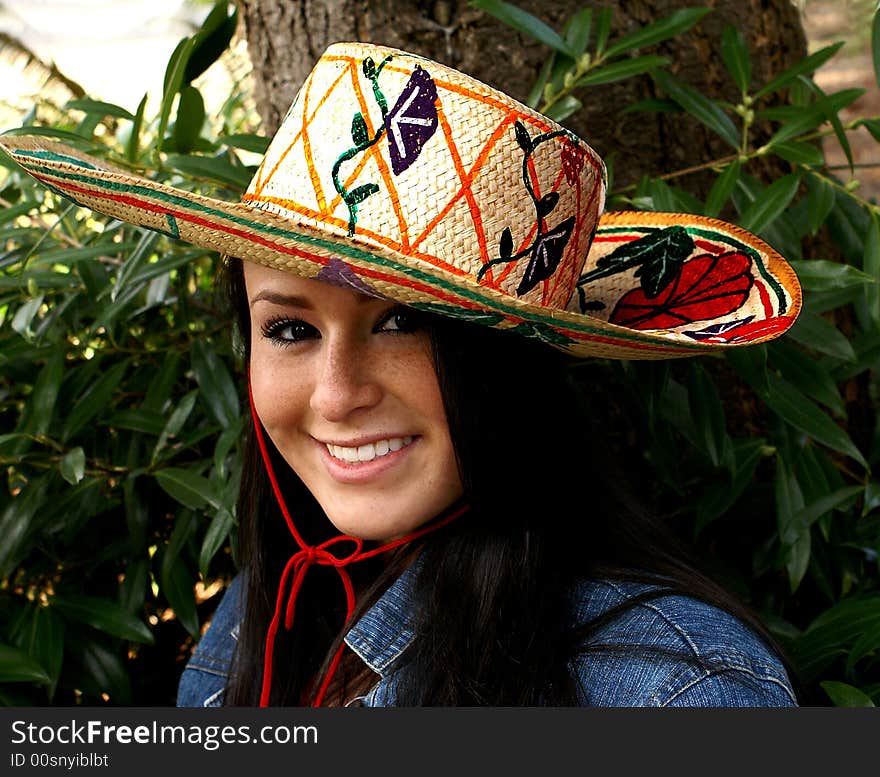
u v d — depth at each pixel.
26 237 1.34
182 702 1.15
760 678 0.77
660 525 0.98
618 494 0.95
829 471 1.22
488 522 0.85
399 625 0.91
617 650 0.80
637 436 1.32
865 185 2.77
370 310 0.77
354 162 0.77
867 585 1.25
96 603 1.27
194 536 1.31
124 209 0.78
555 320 0.72
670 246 1.04
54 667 1.19
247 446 1.07
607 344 0.79
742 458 1.22
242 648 1.06
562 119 1.15
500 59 1.27
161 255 1.35
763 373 1.06
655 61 1.14
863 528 1.25
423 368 0.79
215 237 0.74
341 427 0.81
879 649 1.13
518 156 0.78
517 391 0.83
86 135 1.19
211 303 1.37
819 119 1.12
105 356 1.36
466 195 0.76
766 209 1.10
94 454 1.32
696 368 1.14
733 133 1.16
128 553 1.36
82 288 1.30
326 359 0.79
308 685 1.04
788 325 0.84
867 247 1.12
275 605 1.05
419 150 0.76
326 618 1.06
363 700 0.91
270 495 1.06
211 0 2.28
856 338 1.30
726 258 0.99
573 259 0.84
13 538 1.19
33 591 1.35
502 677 0.82
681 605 0.83
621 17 1.28
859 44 2.89
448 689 0.83
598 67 1.24
